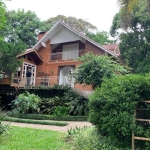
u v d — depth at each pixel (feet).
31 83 65.21
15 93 60.03
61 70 69.77
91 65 45.70
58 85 55.42
